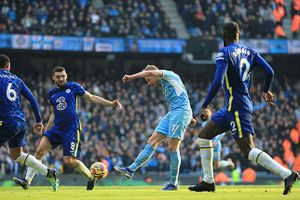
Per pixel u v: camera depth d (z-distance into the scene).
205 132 12.34
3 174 32.09
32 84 42.56
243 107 11.14
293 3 47.19
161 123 15.34
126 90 42.66
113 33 42.09
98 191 14.87
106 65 47.25
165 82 15.02
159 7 44.41
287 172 10.70
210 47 43.16
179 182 32.97
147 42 42.38
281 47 44.16
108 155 35.09
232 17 45.72
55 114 14.71
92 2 43.53
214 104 42.31
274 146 39.50
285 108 43.56
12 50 42.16
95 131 37.19
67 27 41.66
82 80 44.97
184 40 42.81
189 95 44.09
